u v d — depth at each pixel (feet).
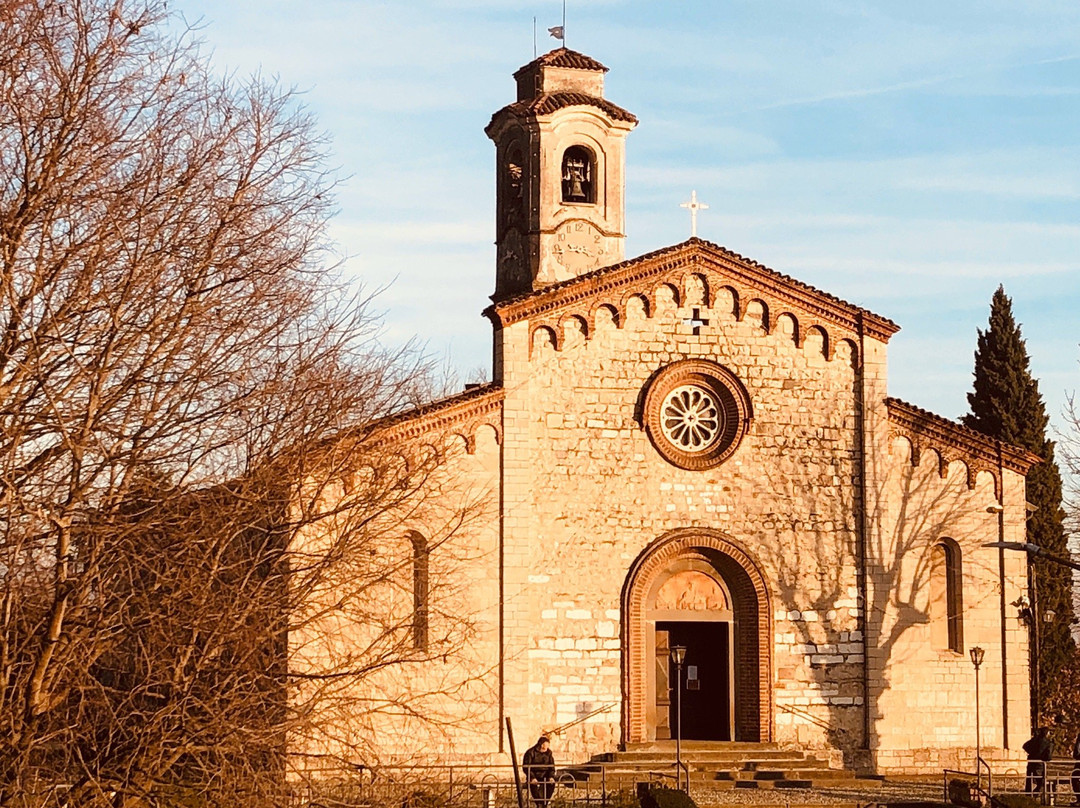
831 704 153.89
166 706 86.02
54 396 84.12
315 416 99.76
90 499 87.66
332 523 104.63
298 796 92.32
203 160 92.48
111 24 89.20
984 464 159.12
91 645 86.58
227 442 93.15
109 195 88.12
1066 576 201.26
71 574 87.97
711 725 154.92
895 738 154.30
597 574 150.20
